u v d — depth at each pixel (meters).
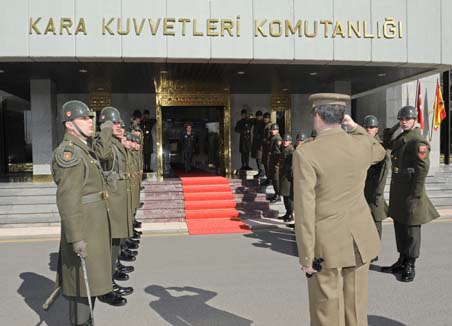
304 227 2.60
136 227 8.80
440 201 11.42
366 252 2.74
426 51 10.17
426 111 16.62
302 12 9.64
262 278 5.47
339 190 2.70
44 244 7.72
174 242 7.71
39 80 12.41
